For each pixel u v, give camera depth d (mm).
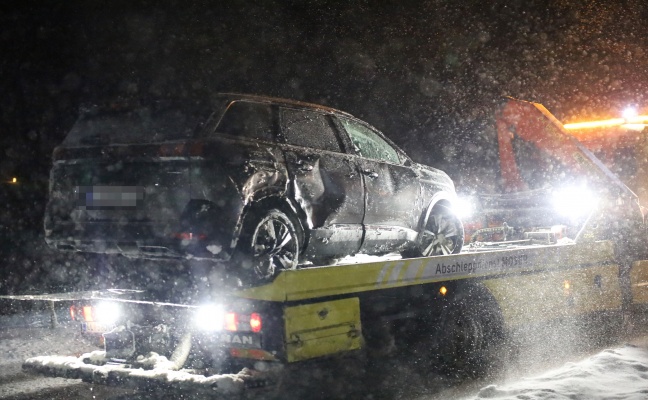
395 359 7184
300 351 5785
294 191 6602
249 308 5781
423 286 7125
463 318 7461
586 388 6160
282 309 5711
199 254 5980
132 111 6523
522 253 8141
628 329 9547
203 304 6031
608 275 9266
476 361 7508
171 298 6582
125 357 6191
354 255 7430
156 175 6152
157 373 5793
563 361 8000
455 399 6559
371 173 7402
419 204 8070
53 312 6734
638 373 6695
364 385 6957
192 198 5992
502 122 10633
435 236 8477
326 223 6898
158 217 6105
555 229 9617
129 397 6539
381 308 6770
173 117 6355
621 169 10742
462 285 7527
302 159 6742
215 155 6047
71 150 6586
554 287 8547
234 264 6242
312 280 5895
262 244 6355
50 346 8188
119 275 7012
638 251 9672
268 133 6684
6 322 9086
